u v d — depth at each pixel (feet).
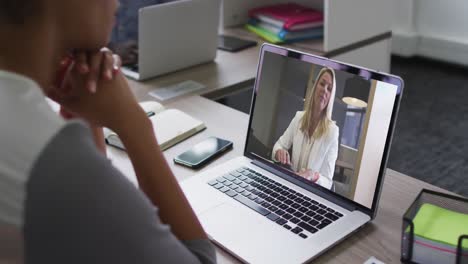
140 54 5.73
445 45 12.97
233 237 2.96
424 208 3.01
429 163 8.79
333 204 3.22
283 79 3.56
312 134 3.40
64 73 2.30
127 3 6.55
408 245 2.75
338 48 7.15
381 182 3.03
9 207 1.45
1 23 1.56
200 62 6.44
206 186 3.51
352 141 3.16
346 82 3.18
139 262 1.60
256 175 3.61
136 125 2.35
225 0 7.91
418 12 13.32
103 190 1.53
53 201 1.45
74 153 1.50
